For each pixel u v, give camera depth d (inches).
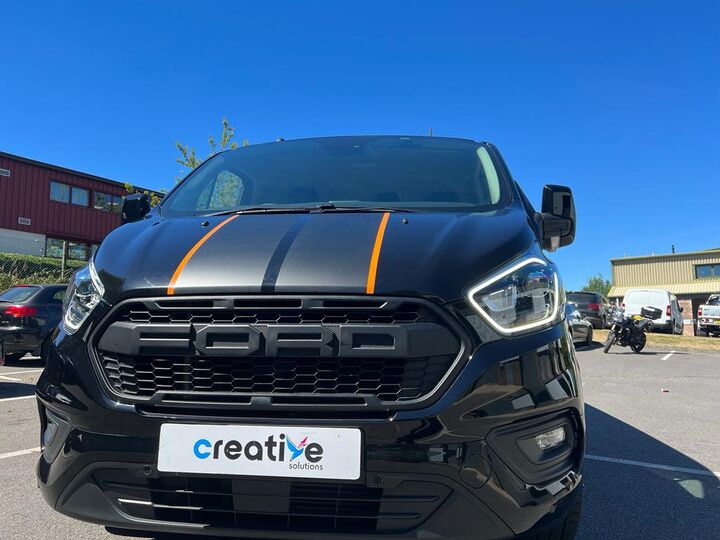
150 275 86.3
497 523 74.7
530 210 123.4
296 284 79.7
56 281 759.1
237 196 130.7
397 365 76.2
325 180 132.2
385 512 74.4
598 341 736.3
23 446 182.7
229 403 78.1
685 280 1752.0
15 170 1008.2
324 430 75.3
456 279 80.4
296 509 76.3
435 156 140.6
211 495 78.2
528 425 78.7
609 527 123.0
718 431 214.4
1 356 290.4
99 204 1151.6
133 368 82.3
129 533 111.1
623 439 201.5
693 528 122.7
